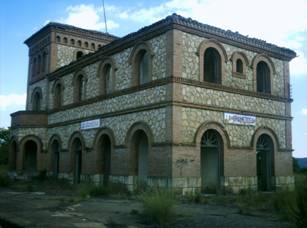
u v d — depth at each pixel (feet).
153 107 71.20
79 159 99.30
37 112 113.39
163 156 67.92
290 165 87.51
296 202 36.35
